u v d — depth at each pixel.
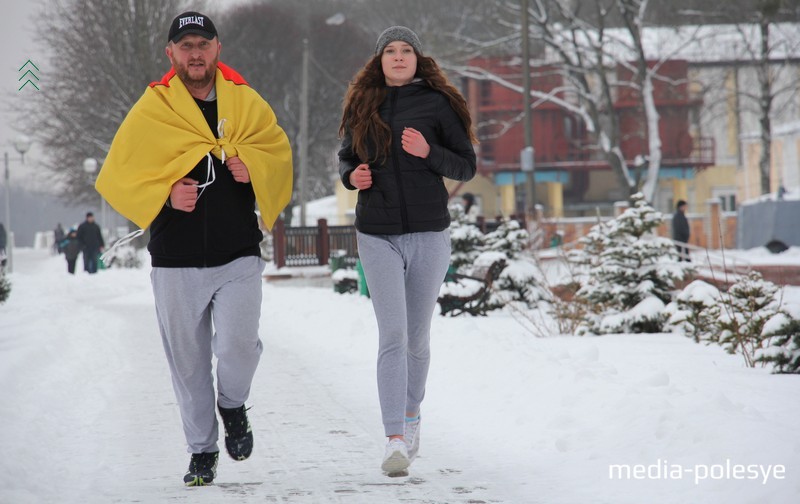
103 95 95.06
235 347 10.62
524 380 16.98
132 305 41.16
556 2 87.69
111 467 12.27
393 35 11.44
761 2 75.62
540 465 11.80
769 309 20.66
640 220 27.44
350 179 11.48
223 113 10.61
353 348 24.50
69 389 18.30
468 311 32.94
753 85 109.62
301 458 12.58
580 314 27.44
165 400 17.45
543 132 110.44
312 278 57.19
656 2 90.56
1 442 12.80
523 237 37.31
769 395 15.21
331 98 136.50
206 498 10.35
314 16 135.62
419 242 11.48
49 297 41.78
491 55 102.44
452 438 13.64
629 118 109.06
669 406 13.58
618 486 10.52
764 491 9.59
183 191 10.20
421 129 11.40
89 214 71.31
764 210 76.19
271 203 10.86
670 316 25.59
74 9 91.62
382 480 11.19
